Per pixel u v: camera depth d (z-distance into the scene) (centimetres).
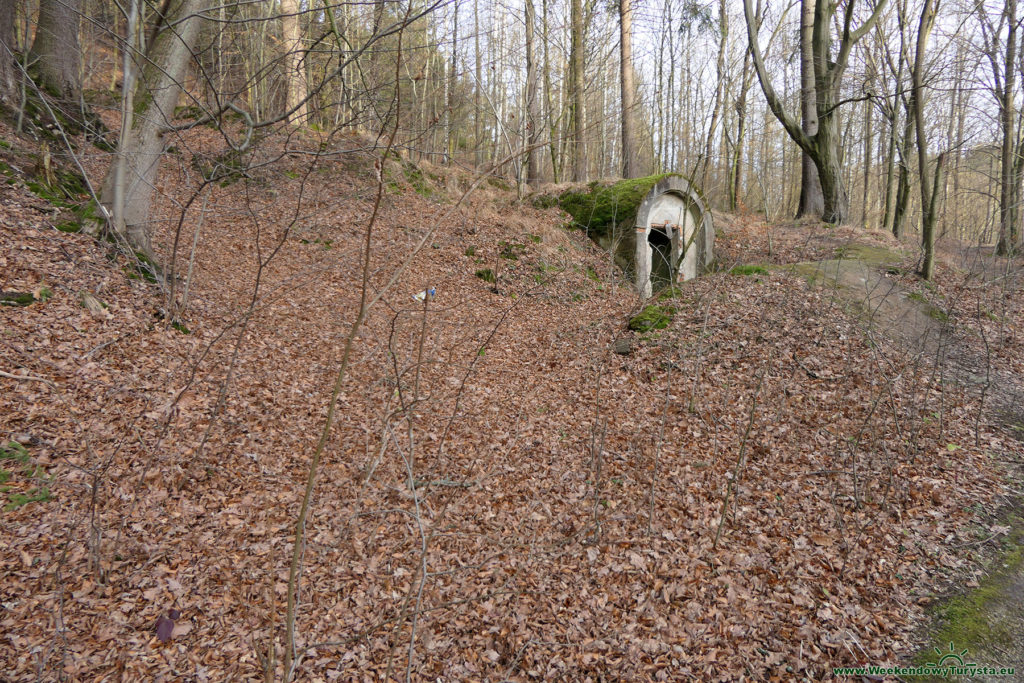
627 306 1205
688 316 1010
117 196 779
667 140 3111
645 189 1381
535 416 739
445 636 379
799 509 522
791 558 456
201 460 519
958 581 429
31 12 1177
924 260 1182
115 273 741
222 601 382
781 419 707
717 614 402
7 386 525
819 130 1695
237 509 472
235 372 685
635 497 555
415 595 411
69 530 409
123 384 592
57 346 598
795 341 891
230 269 966
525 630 389
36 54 1151
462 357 880
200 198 1149
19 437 479
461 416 704
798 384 790
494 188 1664
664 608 411
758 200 3197
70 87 1191
